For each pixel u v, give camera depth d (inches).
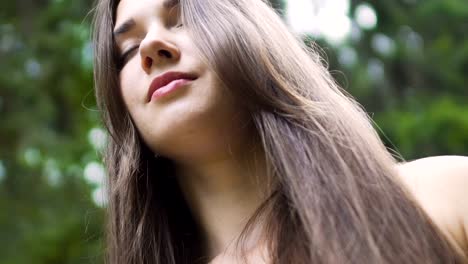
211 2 61.8
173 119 58.1
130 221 65.4
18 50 281.1
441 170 54.0
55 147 280.1
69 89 281.6
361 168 53.8
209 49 58.4
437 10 303.0
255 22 61.5
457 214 51.0
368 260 48.2
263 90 57.8
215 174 61.5
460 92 299.0
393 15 297.6
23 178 290.5
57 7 275.0
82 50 278.4
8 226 284.2
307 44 75.9
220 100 58.0
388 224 49.7
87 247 272.1
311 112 57.4
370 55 293.4
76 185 293.0
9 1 282.2
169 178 67.1
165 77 59.3
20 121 277.0
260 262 54.4
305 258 50.4
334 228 50.3
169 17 63.1
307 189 52.8
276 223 54.0
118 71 65.3
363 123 59.9
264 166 59.1
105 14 67.2
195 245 65.1
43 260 280.4
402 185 53.0
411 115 271.1
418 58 298.8
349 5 294.2
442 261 48.3
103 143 70.3
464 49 301.3
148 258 64.6
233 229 60.6
